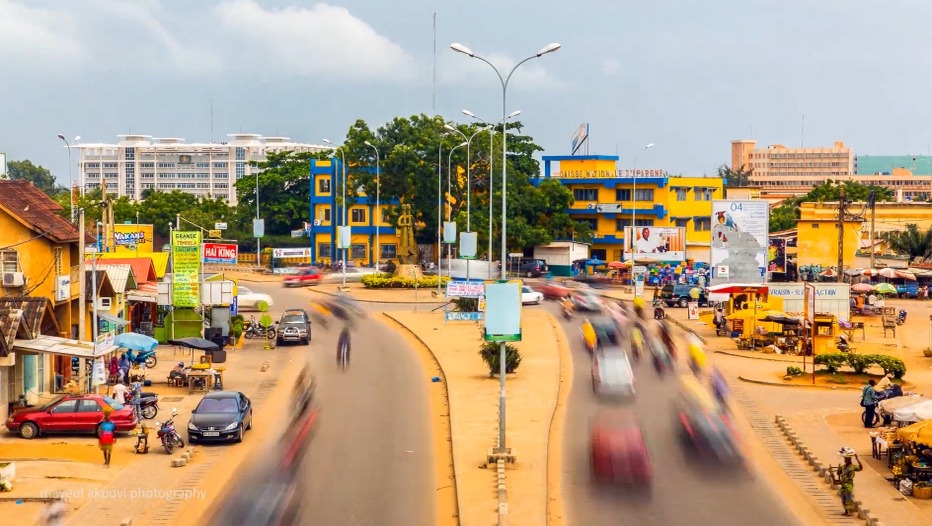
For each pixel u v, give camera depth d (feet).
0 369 125.29
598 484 100.58
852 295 272.31
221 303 197.57
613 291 320.29
